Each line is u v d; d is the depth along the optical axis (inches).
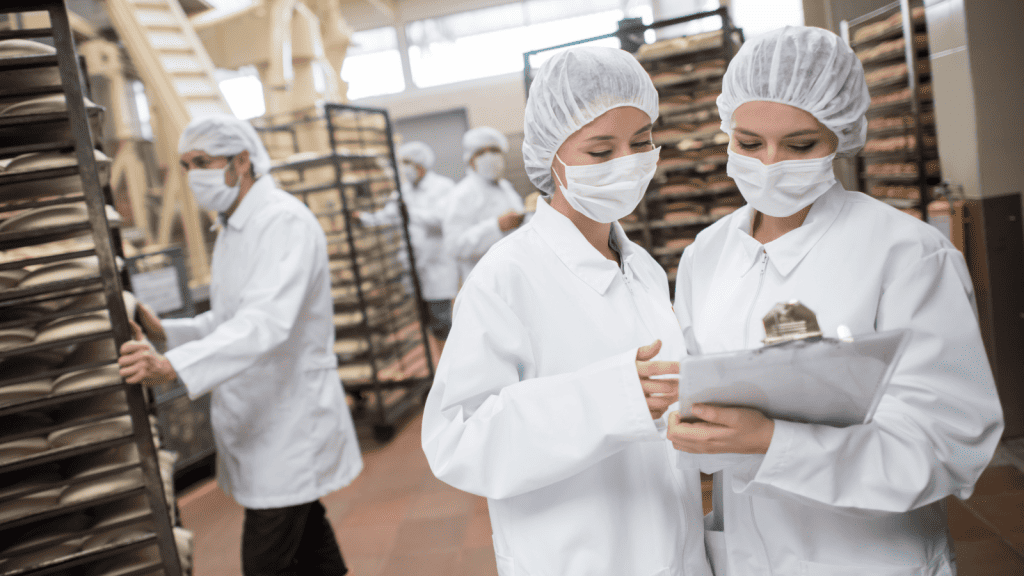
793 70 33.9
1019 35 101.0
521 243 37.6
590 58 34.5
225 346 69.9
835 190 37.4
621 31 103.9
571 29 399.2
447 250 204.8
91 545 51.4
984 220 104.3
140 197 212.1
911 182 127.1
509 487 33.3
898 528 34.7
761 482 30.3
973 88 102.4
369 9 408.2
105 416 50.8
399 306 171.2
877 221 35.2
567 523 35.0
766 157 36.4
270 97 238.5
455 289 233.8
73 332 49.9
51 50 50.0
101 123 59.8
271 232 78.4
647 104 36.3
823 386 27.1
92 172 49.0
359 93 416.2
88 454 53.5
